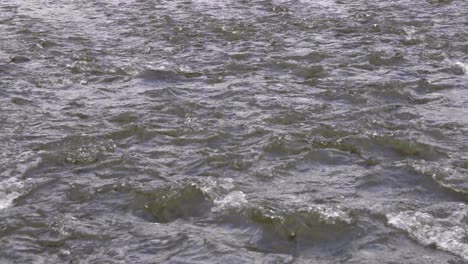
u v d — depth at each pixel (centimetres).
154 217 1141
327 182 1239
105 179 1259
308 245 1044
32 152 1361
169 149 1388
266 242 1052
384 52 2080
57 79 1856
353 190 1206
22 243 1052
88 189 1219
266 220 1099
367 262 993
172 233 1075
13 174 1272
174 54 2116
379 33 2333
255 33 2364
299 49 2142
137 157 1345
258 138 1433
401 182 1230
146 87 1794
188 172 1285
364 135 1412
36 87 1792
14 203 1179
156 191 1196
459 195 1182
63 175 1277
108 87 1797
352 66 1953
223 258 1005
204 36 2333
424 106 1627
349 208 1130
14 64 1981
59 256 1020
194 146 1403
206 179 1235
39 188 1227
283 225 1085
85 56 2075
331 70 1914
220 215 1129
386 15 2614
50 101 1689
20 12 2780
